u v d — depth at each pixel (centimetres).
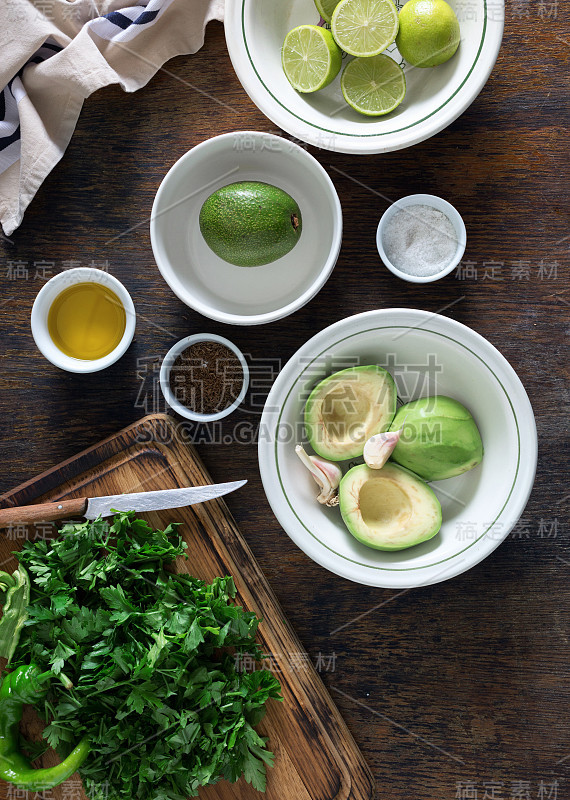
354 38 86
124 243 98
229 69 96
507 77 95
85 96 93
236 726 86
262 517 98
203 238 96
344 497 88
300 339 98
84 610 86
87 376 99
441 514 91
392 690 98
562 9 93
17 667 90
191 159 89
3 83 94
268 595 96
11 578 91
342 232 95
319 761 95
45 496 95
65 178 98
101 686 84
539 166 95
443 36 82
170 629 85
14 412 99
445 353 90
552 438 97
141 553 89
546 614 97
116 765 87
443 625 98
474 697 98
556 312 96
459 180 96
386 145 86
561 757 97
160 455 95
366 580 89
